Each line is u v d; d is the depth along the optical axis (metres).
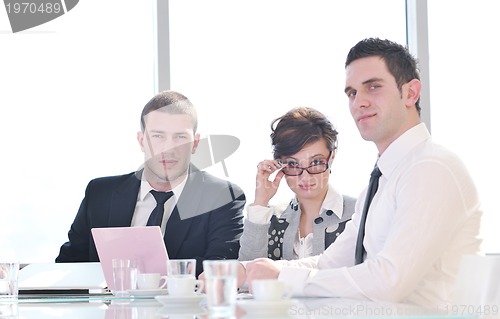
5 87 3.94
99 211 3.50
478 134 4.14
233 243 3.41
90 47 4.02
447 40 4.16
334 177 3.99
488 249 4.06
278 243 3.28
